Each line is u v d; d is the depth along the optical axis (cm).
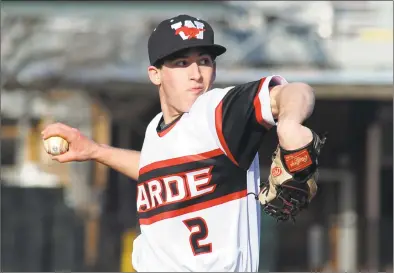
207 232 1085
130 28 4322
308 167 935
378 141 5272
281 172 950
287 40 4269
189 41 1080
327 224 4894
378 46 4319
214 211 1083
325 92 4300
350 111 5206
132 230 4231
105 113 4866
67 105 4884
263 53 4250
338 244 4819
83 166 4978
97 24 4328
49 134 1264
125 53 4325
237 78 4144
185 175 1084
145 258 1127
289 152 925
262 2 4241
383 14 4334
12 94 4847
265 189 994
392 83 4250
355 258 4800
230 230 1086
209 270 1078
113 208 4925
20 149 4975
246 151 1044
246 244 1096
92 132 4900
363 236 4841
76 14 4319
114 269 4528
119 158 1293
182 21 1098
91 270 4503
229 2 4222
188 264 1086
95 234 4616
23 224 4566
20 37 4312
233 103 1027
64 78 4284
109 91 4378
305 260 4759
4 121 4938
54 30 4344
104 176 4994
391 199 5281
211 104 1053
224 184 1080
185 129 1087
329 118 5231
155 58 1112
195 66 1097
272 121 1002
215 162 1070
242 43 4234
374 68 4294
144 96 4588
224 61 4188
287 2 4256
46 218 4628
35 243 4538
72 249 4575
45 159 4978
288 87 966
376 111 5141
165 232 1102
